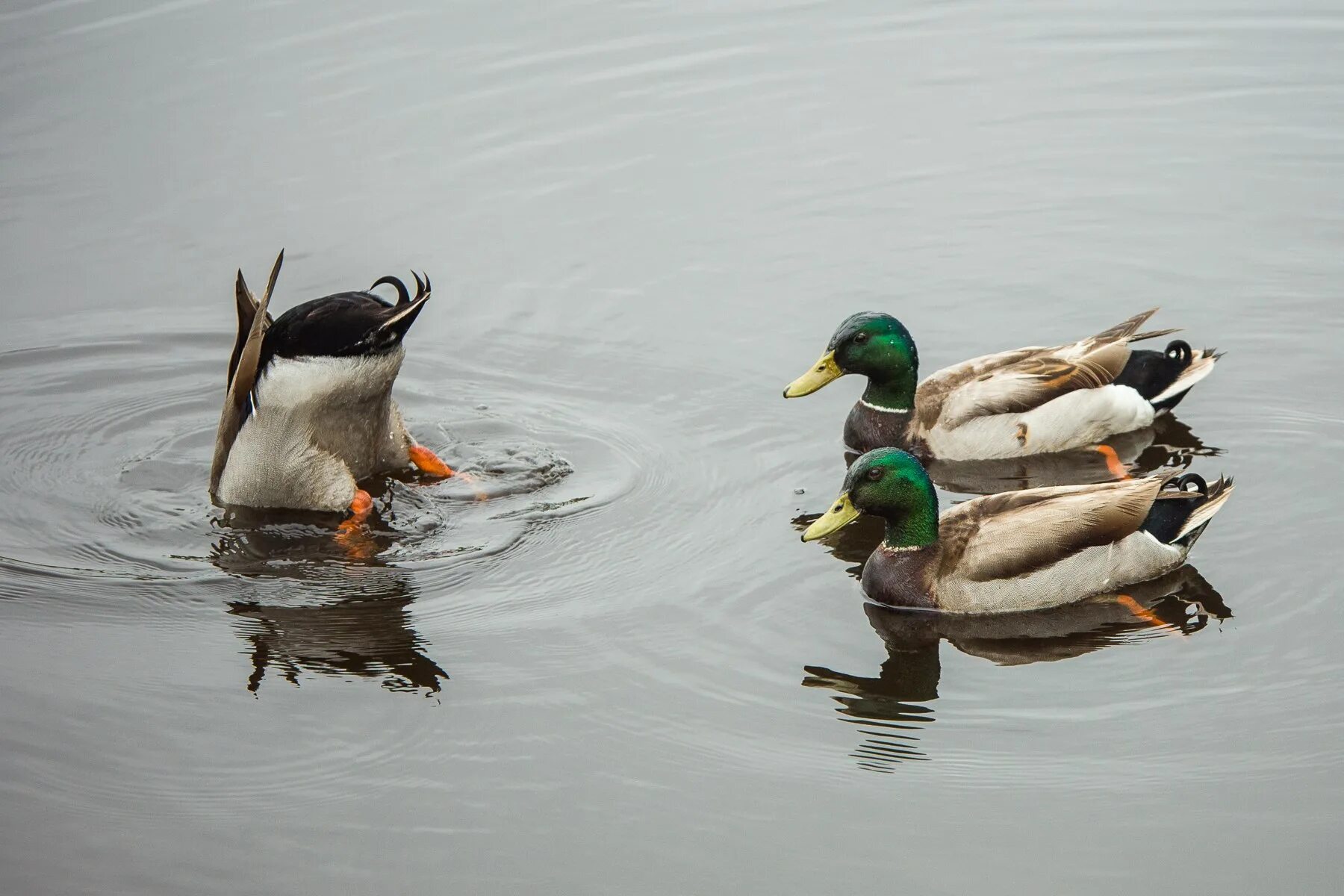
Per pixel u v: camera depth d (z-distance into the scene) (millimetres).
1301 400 15969
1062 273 18578
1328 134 21406
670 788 10555
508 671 11875
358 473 14664
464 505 14383
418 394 16547
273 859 9984
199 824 10336
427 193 20234
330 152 21062
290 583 13172
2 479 15039
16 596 12992
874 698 11516
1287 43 23969
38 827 10328
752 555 13539
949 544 12867
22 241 19141
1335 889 9477
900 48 24031
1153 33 24422
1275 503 14078
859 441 15609
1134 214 19766
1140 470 15016
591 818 10273
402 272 18719
